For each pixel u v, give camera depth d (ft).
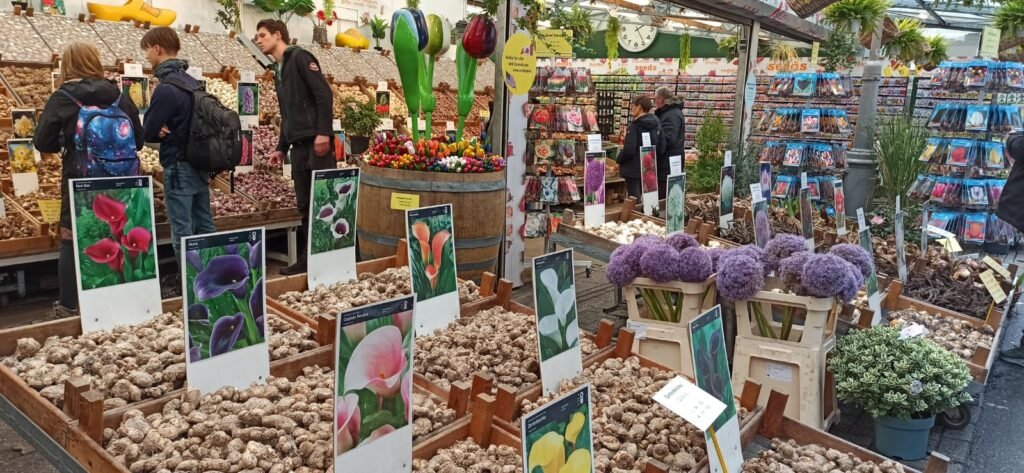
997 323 15.14
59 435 6.89
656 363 10.27
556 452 5.92
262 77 27.96
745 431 8.81
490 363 9.82
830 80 28.86
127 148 13.50
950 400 11.07
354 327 6.09
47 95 21.20
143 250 9.32
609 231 17.69
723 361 8.09
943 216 28.07
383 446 6.59
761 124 31.19
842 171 30.32
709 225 18.10
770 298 11.34
